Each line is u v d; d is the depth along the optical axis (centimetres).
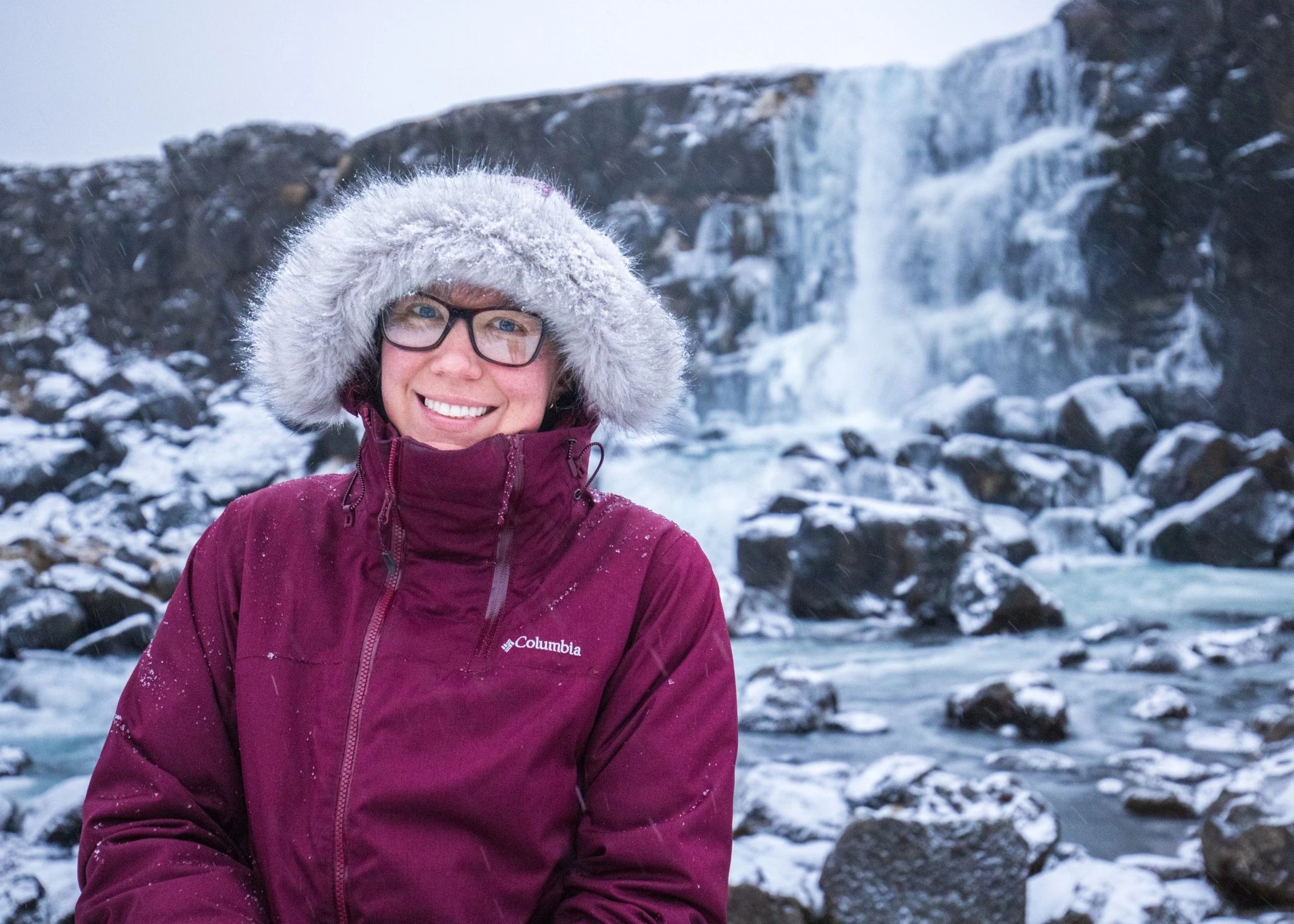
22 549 893
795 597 884
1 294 2028
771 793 405
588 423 141
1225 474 1067
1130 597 889
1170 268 1359
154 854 123
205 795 131
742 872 329
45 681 700
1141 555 1028
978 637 807
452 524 130
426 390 136
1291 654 711
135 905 119
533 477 130
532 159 1630
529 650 128
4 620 786
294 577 135
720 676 135
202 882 122
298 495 143
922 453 1138
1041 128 1475
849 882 321
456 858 121
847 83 1593
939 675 707
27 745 603
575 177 1620
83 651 764
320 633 131
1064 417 1196
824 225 1580
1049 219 1432
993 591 824
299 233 150
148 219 1908
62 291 1984
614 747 130
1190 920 312
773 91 1609
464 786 121
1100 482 1121
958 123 1541
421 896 120
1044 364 1404
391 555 131
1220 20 1347
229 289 1809
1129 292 1377
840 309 1565
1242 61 1313
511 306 136
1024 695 577
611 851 124
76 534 1018
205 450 1383
